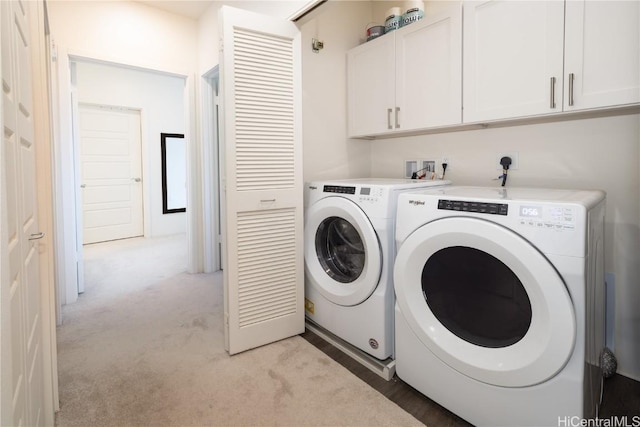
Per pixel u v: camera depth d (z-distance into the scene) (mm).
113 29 2830
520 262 1135
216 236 3553
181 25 3197
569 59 1501
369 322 1791
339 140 2648
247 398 1555
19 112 972
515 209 1170
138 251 4430
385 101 2340
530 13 1610
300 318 2152
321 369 1781
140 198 5359
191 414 1455
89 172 4852
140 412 1465
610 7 1388
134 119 5211
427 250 1404
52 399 1372
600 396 1463
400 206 1509
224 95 1794
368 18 2764
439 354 1406
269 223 1993
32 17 1276
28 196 1091
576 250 1054
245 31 1830
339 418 1434
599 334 1380
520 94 1665
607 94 1410
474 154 2191
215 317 2430
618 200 1643
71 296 2688
